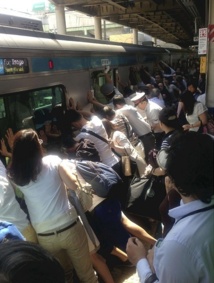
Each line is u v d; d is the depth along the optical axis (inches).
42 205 93.0
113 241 120.3
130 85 331.3
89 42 234.7
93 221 119.0
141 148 182.7
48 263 33.8
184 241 44.0
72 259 102.0
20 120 144.2
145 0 530.3
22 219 94.9
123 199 142.5
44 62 162.1
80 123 150.3
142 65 402.9
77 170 113.0
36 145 90.7
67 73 190.7
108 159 146.9
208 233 43.7
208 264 42.8
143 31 1034.7
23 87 143.1
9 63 130.6
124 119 177.2
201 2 560.4
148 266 60.4
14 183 92.4
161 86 358.3
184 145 45.7
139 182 141.3
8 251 33.9
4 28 134.1
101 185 112.9
